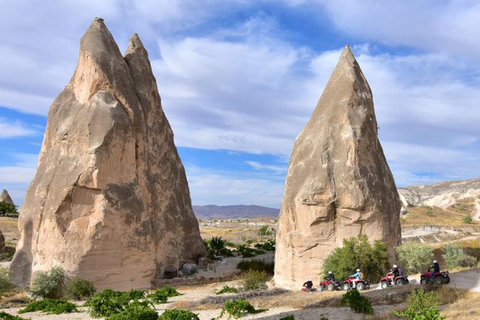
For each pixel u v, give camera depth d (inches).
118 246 1138.0
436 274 817.5
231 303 733.9
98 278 1097.4
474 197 3850.9
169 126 1636.3
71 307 867.4
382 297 760.3
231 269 1546.5
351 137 1046.4
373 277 944.9
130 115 1283.2
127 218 1162.0
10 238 2181.3
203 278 1337.4
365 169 1040.2
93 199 1142.3
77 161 1164.5
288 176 1132.5
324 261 991.6
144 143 1330.0
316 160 1065.5
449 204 3676.2
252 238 2901.1
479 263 1012.5
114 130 1188.5
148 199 1341.0
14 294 1101.1
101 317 789.9
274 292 987.3
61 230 1105.4
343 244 988.6
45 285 1032.8
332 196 1015.6
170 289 1050.1
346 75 1146.7
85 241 1099.9
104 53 1315.2
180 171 1649.9
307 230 1028.5
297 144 1171.3
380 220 1008.9
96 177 1135.6
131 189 1206.9
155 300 925.8
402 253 999.0
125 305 860.0
